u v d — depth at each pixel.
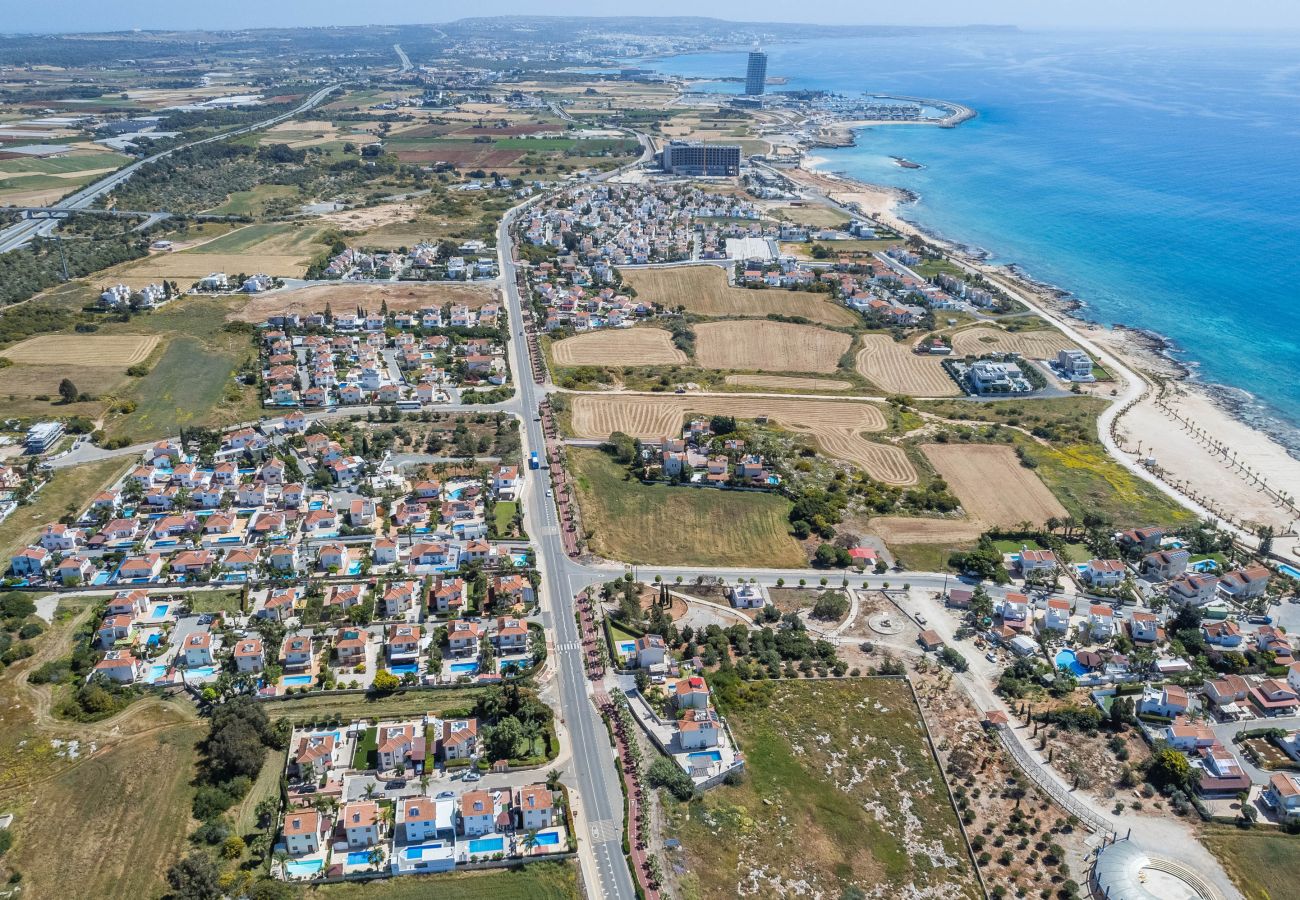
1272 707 186.88
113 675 188.50
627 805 161.62
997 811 164.25
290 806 159.12
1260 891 148.25
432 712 182.00
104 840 152.25
